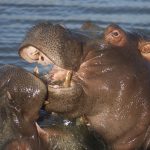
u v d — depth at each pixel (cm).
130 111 3011
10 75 2784
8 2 5928
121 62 3005
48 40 2797
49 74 2906
